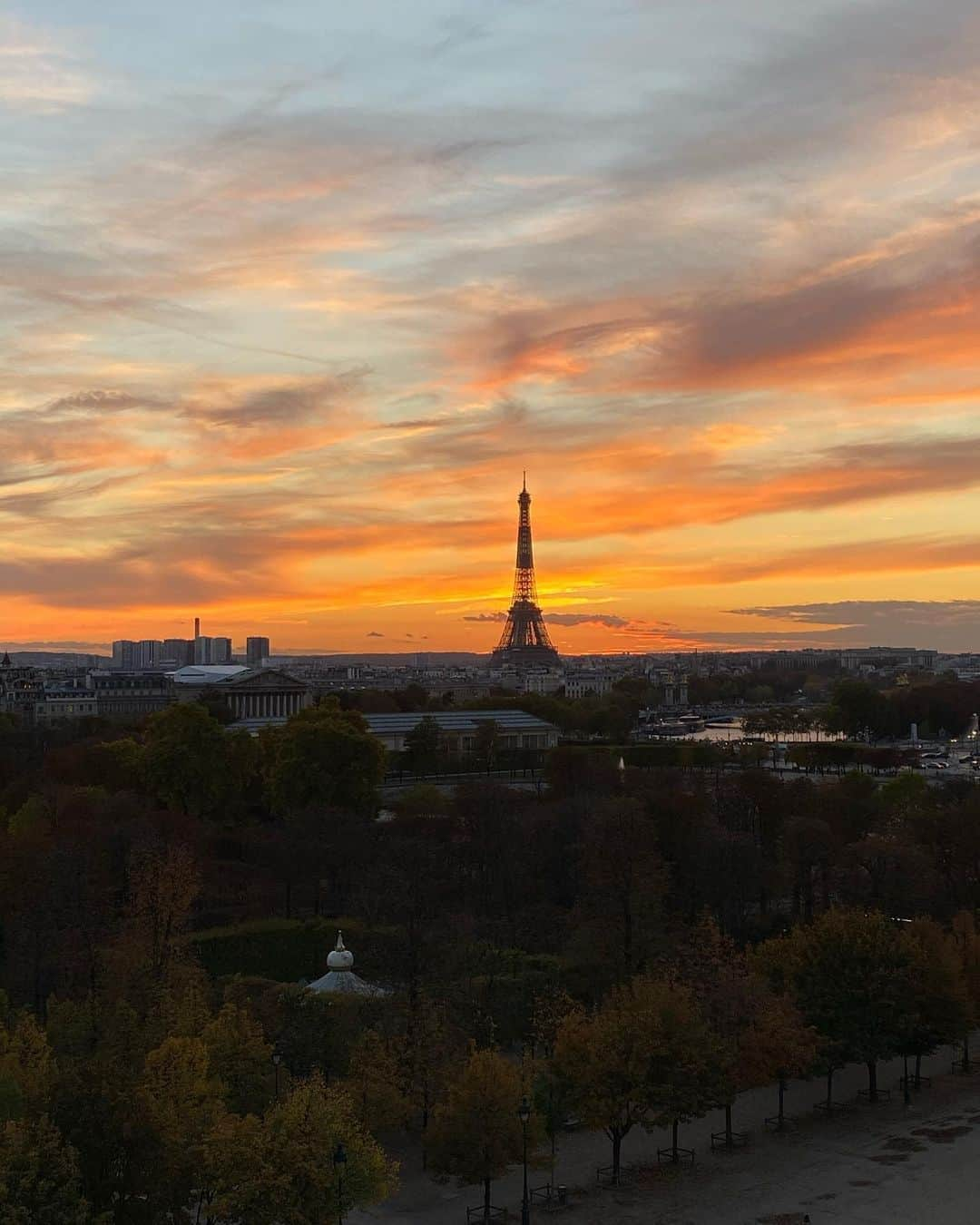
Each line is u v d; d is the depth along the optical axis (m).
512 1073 123.19
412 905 176.38
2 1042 125.38
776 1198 121.88
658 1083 130.00
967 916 190.12
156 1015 141.38
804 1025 148.50
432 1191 125.62
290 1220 103.06
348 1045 145.88
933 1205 119.44
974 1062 169.75
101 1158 98.25
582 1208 120.50
